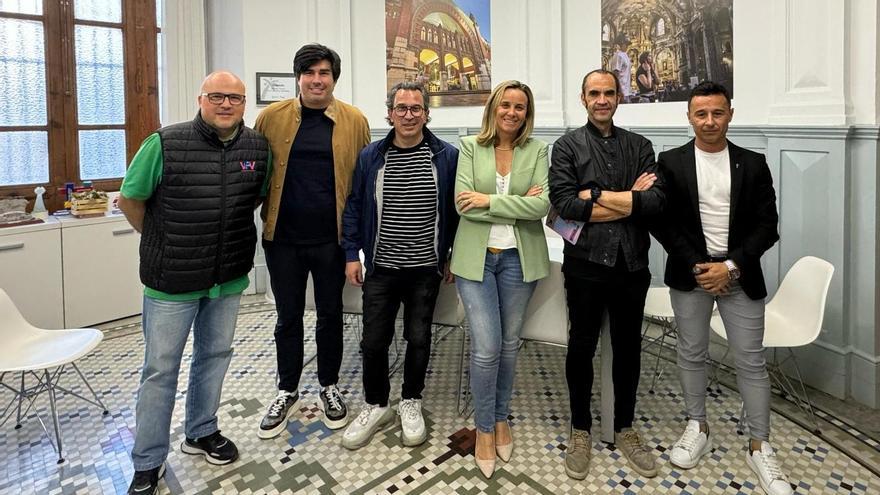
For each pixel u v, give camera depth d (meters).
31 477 2.01
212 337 2.05
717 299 2.07
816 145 2.61
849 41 2.51
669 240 2.04
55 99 3.74
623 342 2.02
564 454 2.18
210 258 1.87
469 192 1.94
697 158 1.99
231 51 4.26
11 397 2.59
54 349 2.18
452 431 2.35
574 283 1.97
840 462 2.10
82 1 3.80
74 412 2.47
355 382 2.81
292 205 2.23
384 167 2.10
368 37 4.44
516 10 4.11
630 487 1.96
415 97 1.99
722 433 2.30
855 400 2.57
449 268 2.22
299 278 2.31
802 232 2.72
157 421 1.88
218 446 2.12
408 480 2.01
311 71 2.12
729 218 1.96
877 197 2.44
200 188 1.81
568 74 3.93
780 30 2.79
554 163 1.95
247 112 4.25
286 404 2.36
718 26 3.11
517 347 2.11
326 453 2.19
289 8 4.32
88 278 3.52
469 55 4.32
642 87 3.55
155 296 1.84
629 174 1.94
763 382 2.00
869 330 2.51
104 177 4.02
